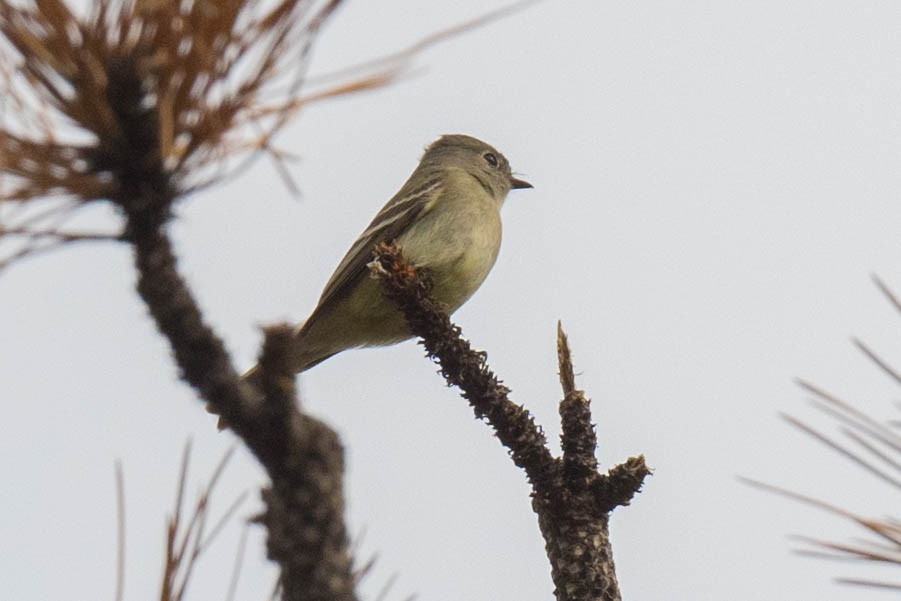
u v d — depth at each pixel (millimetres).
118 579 4289
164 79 4090
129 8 4062
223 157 4164
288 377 4414
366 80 4074
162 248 4363
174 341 4402
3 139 3877
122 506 4316
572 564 6934
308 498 4492
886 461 4031
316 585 4480
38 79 4098
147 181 4227
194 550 4422
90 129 4152
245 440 4469
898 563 4137
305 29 4059
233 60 4078
